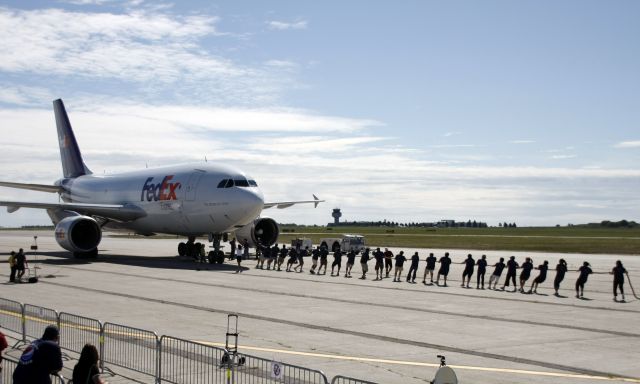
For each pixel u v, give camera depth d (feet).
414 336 60.39
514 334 62.13
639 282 116.88
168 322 66.49
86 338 56.90
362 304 82.33
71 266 138.21
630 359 51.65
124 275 117.91
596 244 277.03
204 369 46.55
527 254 199.52
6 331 60.08
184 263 148.87
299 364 48.67
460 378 45.19
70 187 195.11
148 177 161.38
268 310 75.92
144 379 44.45
